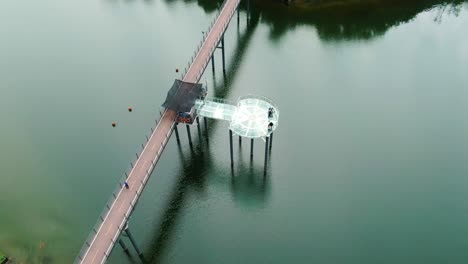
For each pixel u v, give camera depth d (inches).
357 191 2679.6
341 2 4195.4
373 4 4202.8
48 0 4434.1
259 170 2817.4
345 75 3464.6
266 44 3791.8
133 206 2262.6
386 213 2561.5
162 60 3622.0
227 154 2928.2
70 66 3612.2
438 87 3341.5
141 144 2955.2
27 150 2950.3
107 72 3535.9
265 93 3309.5
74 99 3314.5
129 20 4099.4
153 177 2783.0
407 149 2908.5
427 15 4097.0
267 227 2514.8
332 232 2481.5
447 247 2397.9
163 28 3969.0
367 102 3233.3
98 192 2687.0
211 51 3189.0
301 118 3125.0
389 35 3873.0
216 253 2400.3
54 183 2743.6
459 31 3895.2
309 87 3356.3
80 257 2058.3
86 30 3998.5
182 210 2610.7
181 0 4333.2
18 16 4207.7
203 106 2829.7
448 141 2955.2
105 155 2901.1
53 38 3919.8
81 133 3056.1
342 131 3034.0
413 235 2455.7
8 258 2367.1
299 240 2449.6
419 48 3720.5
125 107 3230.8
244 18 4097.0
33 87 3435.0
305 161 2859.3
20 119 3176.7
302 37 3858.3
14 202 2640.3
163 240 2464.3
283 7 4183.1
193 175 2797.7
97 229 2167.8
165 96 3299.7
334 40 3818.9
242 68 3553.2
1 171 2817.4
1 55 3754.9
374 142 2957.7
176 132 2896.2
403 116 3129.9
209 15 4094.5
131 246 2438.5
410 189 2679.6
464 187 2682.1
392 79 3422.7
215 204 2640.3
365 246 2413.9
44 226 2519.7
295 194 2677.2
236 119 2728.8
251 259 2372.0
